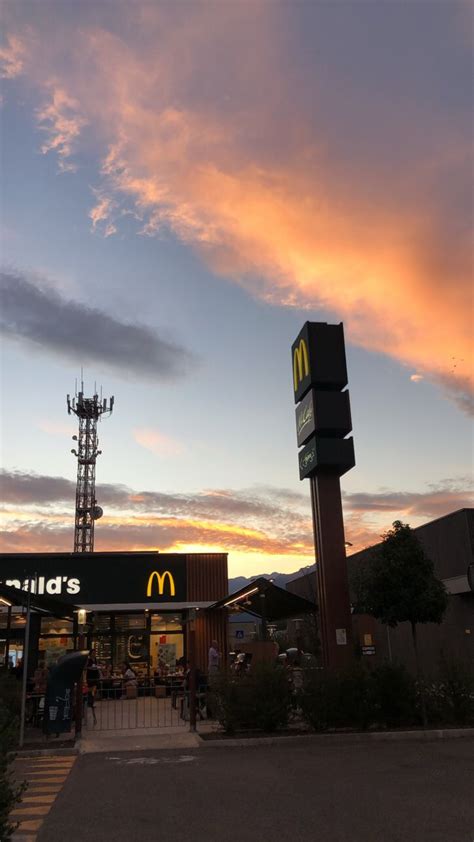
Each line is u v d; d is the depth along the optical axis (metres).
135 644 23.91
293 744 11.95
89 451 54.69
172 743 12.17
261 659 13.62
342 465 16.89
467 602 18.23
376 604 13.40
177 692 17.94
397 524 13.89
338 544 16.58
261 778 9.00
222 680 13.25
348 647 15.73
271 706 12.80
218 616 24.12
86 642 23.53
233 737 12.43
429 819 6.80
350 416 17.38
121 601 23.83
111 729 13.94
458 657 16.41
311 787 8.38
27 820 7.11
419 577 13.23
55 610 18.00
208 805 7.61
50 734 13.23
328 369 17.73
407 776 8.87
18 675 17.61
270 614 20.30
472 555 17.81
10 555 23.88
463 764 9.56
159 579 24.16
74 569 23.97
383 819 6.85
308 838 6.27
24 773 9.77
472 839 6.12
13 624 22.64
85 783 8.98
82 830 6.71
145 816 7.20
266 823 6.81
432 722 13.30
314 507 17.38
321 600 16.47
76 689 13.77
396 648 22.72
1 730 5.87
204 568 24.55
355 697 12.86
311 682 13.08
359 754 10.70
